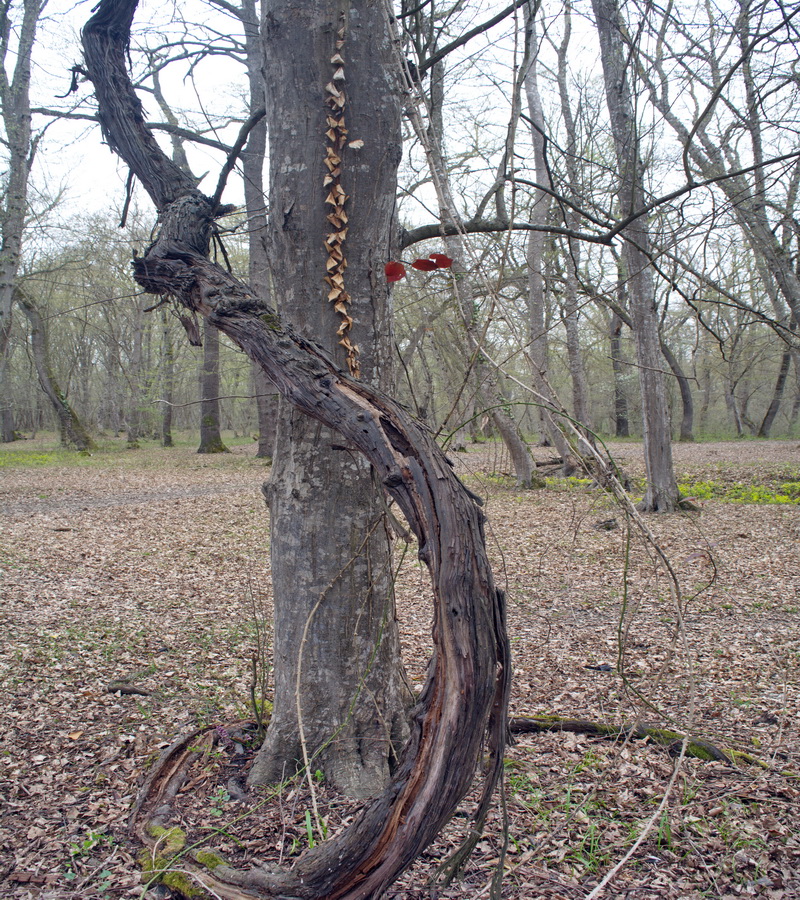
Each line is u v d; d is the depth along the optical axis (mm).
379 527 3445
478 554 1717
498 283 2156
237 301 2354
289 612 3428
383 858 1774
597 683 4969
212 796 3414
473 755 1659
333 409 2078
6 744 3998
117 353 29797
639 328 11750
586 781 3510
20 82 13492
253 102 15773
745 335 17344
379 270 3295
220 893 2512
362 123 3146
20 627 6242
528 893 2676
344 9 3076
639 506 12203
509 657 1771
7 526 11273
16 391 33750
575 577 8164
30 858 3004
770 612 6641
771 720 4254
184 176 3398
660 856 2908
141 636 6066
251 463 21672
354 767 3408
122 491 15797
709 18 5219
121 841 3119
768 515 11453
